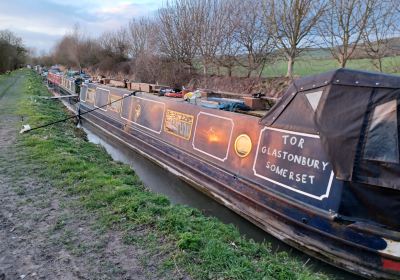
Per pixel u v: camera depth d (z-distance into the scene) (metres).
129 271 3.75
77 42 54.56
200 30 21.19
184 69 22.66
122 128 12.47
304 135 5.19
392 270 4.33
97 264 3.87
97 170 7.16
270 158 5.82
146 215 5.00
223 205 6.96
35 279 3.60
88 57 47.31
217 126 7.40
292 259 4.89
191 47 22.12
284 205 5.46
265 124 5.95
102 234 4.54
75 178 6.59
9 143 9.12
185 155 8.45
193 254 4.07
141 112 11.30
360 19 13.51
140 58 25.59
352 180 4.42
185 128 8.66
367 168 4.32
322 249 4.92
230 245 4.57
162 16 23.72
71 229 4.66
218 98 8.97
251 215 6.18
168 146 9.31
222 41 20.14
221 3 20.12
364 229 4.43
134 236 4.48
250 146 6.35
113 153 11.42
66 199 5.65
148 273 3.72
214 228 5.11
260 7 17.45
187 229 4.71
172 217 4.94
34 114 13.94
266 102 7.95
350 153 4.44
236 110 7.59
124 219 4.95
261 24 17.69
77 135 12.85
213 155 7.44
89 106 16.55
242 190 6.41
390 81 4.29
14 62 67.50
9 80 40.59
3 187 6.08
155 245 4.27
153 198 5.89
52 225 4.75
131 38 35.44
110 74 33.62
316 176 4.99
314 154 5.03
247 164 6.39
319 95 4.89
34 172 6.86
